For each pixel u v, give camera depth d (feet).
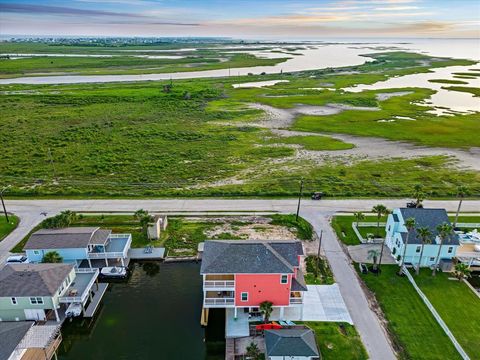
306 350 115.14
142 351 127.34
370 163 291.17
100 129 372.99
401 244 167.32
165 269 171.42
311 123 394.52
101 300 151.12
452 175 269.44
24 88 572.92
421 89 567.18
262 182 255.50
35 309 132.87
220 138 347.36
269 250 135.54
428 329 133.69
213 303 135.03
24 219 206.28
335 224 204.23
